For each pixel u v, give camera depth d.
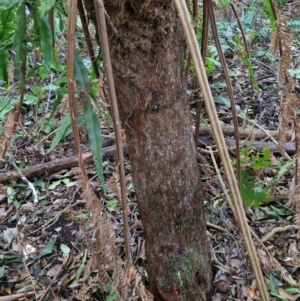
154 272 0.94
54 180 1.62
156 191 0.86
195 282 0.95
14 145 1.80
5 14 0.81
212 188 1.40
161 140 0.81
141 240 1.24
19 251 1.22
